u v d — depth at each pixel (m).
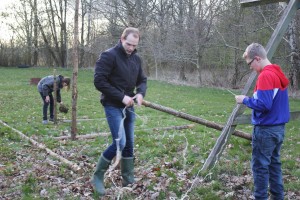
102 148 8.14
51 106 11.94
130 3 32.84
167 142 8.63
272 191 4.69
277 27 5.95
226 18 27.69
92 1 35.53
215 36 28.19
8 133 9.69
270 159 4.55
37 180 5.70
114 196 4.96
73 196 5.02
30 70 38.47
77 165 6.35
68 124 11.54
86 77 32.00
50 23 43.91
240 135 6.66
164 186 5.27
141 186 5.33
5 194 5.18
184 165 6.44
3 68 40.59
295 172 6.17
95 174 5.21
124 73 5.00
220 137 6.12
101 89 4.87
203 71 31.09
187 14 29.89
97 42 37.94
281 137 4.38
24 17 43.16
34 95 19.69
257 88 4.25
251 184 5.38
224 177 5.79
